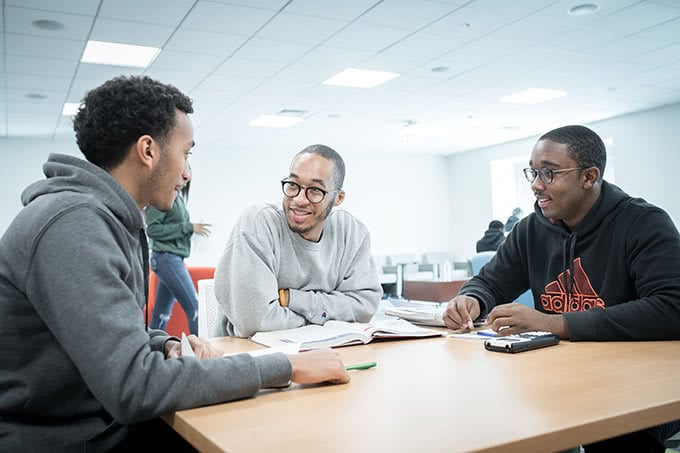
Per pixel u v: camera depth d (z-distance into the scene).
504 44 5.33
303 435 0.71
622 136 8.87
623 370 1.01
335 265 1.83
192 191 10.06
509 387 0.91
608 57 5.83
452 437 0.68
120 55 5.43
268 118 8.27
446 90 6.98
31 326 0.93
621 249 1.57
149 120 1.04
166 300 4.11
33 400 0.93
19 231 0.92
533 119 8.88
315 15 4.48
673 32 5.11
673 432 1.33
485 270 1.92
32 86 6.20
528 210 11.37
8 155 8.74
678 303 1.31
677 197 8.14
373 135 9.79
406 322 1.62
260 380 0.90
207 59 5.51
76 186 1.00
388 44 5.22
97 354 0.84
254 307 1.55
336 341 1.33
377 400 0.86
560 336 1.34
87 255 0.89
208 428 0.75
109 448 0.97
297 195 1.68
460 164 12.15
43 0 4.07
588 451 1.34
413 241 11.97
